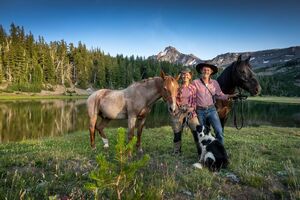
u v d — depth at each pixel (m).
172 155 7.99
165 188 5.15
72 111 41.22
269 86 141.12
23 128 23.73
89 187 2.59
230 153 8.37
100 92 8.69
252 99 101.69
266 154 8.98
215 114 7.03
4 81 87.88
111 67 108.50
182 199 4.95
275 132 17.47
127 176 2.74
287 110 53.88
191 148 9.27
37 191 4.71
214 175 6.04
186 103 7.23
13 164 6.38
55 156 6.98
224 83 7.90
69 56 114.25
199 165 6.56
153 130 16.05
